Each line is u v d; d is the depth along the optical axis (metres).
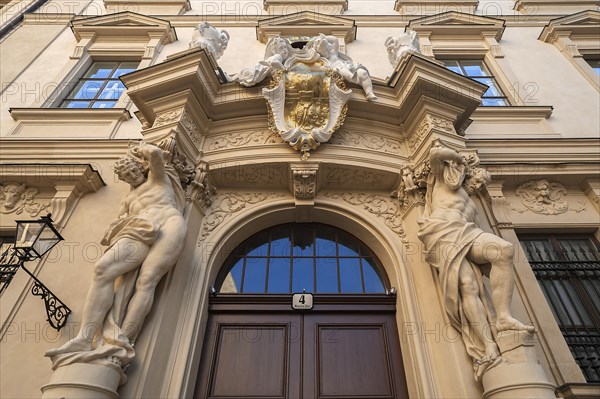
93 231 4.09
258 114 4.57
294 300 3.89
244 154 4.29
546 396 2.54
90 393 2.51
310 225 4.52
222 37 5.06
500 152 4.95
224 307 3.85
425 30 7.08
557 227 4.43
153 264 3.14
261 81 4.57
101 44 6.86
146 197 3.50
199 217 4.07
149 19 7.06
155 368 2.97
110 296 2.92
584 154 4.92
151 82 4.31
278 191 4.51
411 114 4.42
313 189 4.27
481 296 3.09
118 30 6.88
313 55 4.63
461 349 3.05
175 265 3.48
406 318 3.54
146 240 3.19
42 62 6.55
